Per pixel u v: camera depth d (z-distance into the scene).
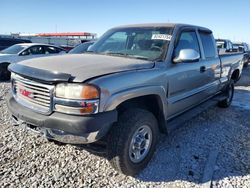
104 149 3.13
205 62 4.62
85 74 2.65
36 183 2.90
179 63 3.75
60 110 2.62
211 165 3.41
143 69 3.17
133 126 2.92
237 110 6.29
